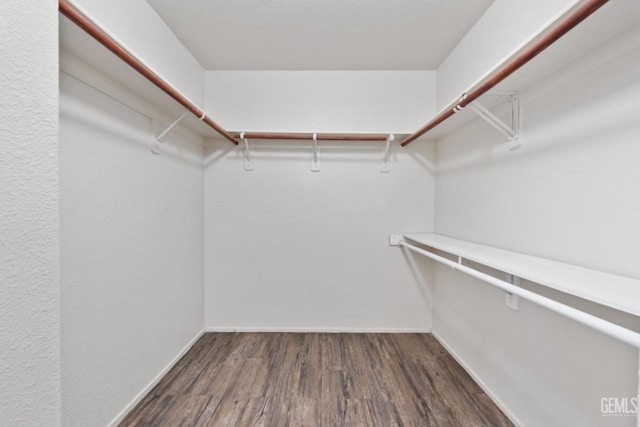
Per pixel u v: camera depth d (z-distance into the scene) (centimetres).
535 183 128
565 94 112
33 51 64
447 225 219
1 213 58
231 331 245
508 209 146
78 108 115
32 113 64
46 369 67
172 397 159
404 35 186
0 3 58
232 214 243
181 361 196
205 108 235
